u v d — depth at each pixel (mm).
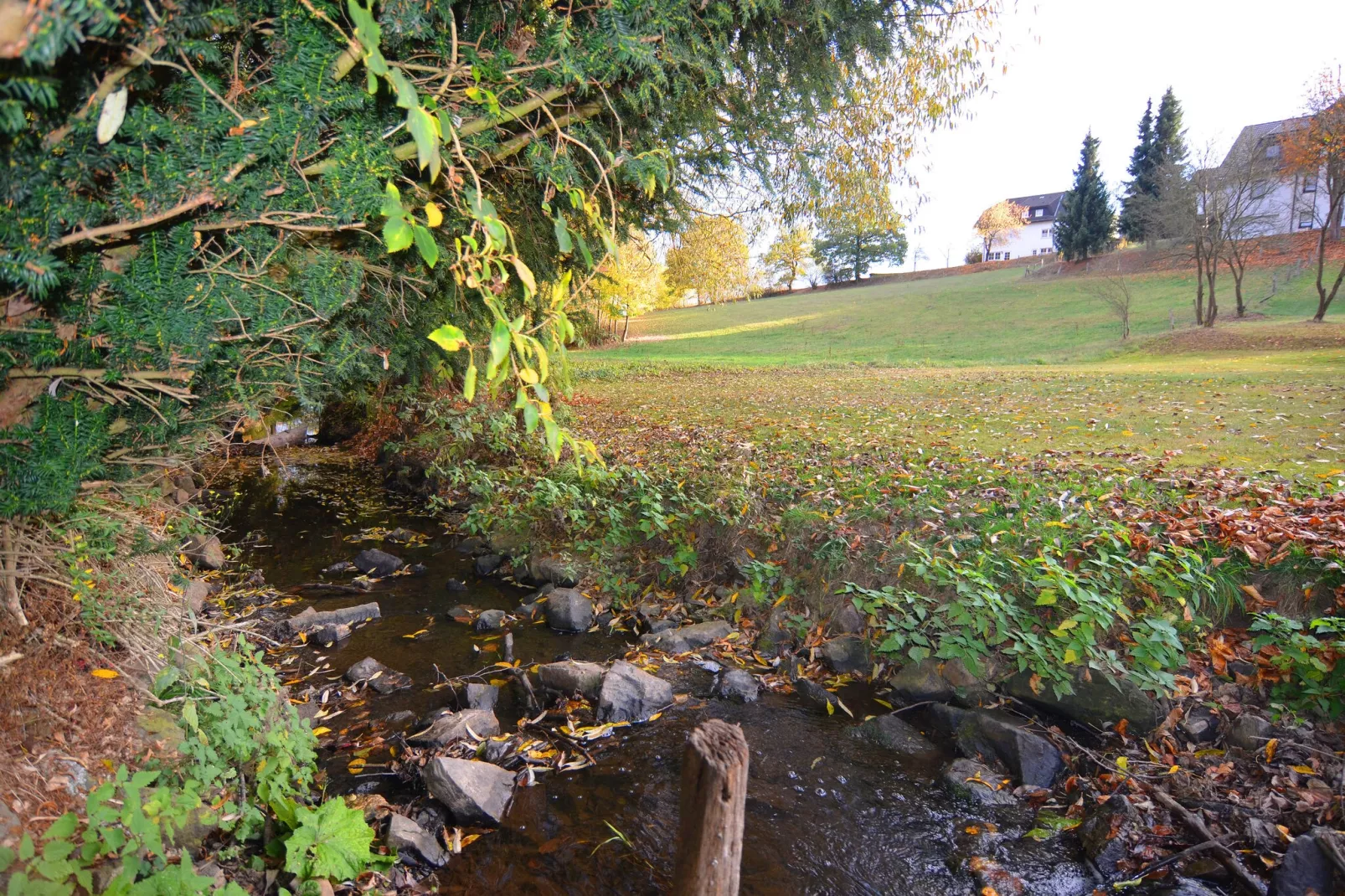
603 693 4410
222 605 5941
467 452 9727
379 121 2090
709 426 11422
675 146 4809
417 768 3705
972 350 31469
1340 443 7512
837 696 4742
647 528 6359
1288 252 38375
